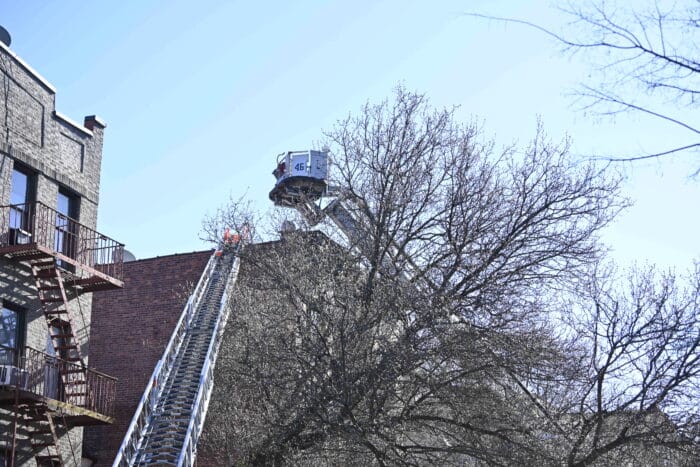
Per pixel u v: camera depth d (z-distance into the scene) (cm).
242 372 2519
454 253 2317
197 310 3359
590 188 2383
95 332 3594
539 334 2266
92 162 2900
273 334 2395
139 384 3359
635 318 2423
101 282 2692
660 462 2291
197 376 2853
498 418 2197
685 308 2359
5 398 2286
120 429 3234
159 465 2439
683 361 2197
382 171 2464
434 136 2511
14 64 2548
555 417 2245
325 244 2505
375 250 2362
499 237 2338
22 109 2578
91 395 2575
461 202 2358
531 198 2394
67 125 2792
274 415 2422
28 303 2527
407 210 2430
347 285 2338
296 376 2242
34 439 2459
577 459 2241
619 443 2141
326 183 2578
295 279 2414
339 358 2194
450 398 2180
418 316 2208
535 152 2450
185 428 2569
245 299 2859
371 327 2241
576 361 2280
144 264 3800
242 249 2591
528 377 2208
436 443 2348
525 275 2320
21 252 2453
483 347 2175
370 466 2308
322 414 2216
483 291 2256
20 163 2556
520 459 2092
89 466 3131
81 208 2806
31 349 2398
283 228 2605
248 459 2419
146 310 3622
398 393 2278
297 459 2314
